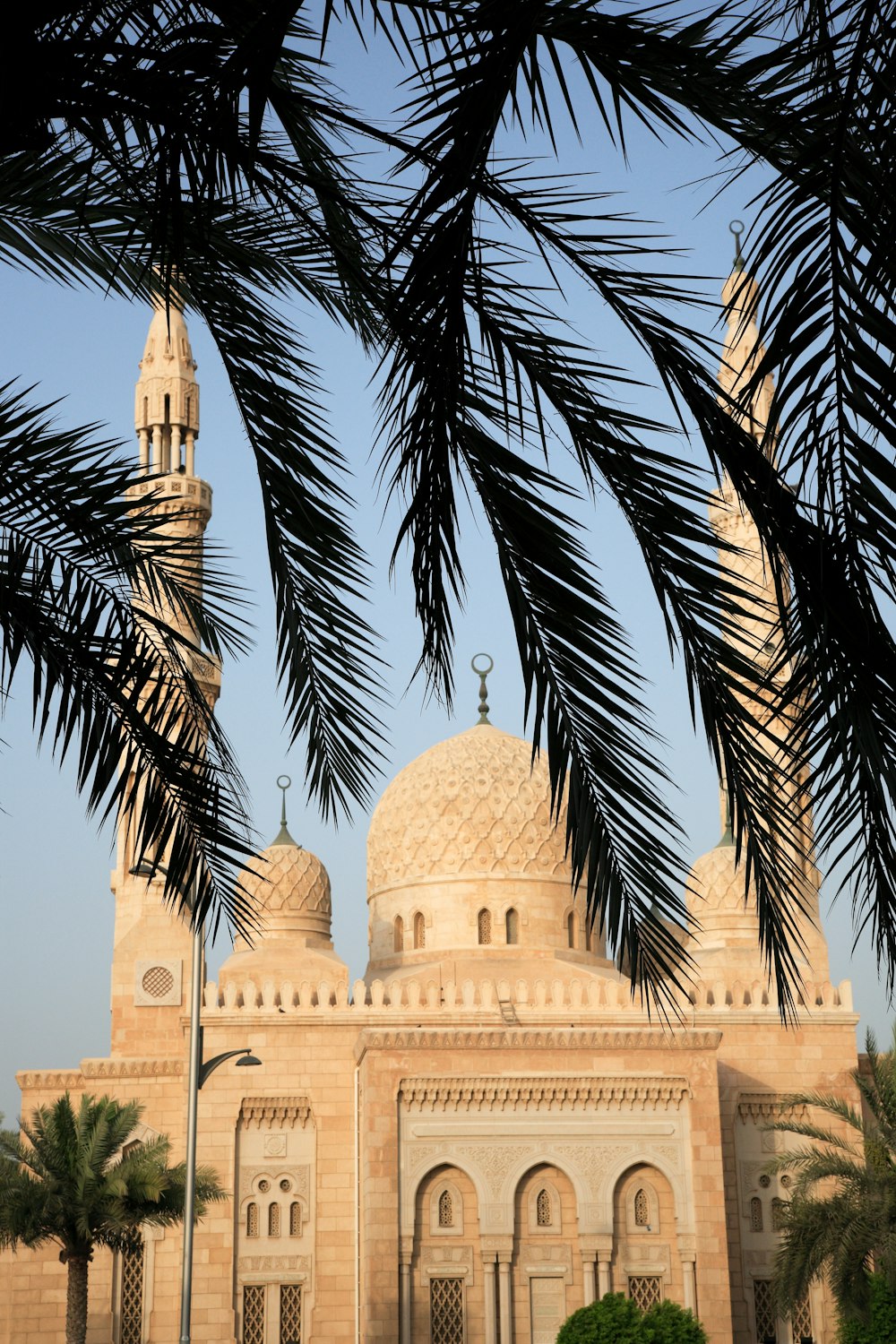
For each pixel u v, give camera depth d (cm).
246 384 1296
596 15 835
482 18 773
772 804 970
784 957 965
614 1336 4947
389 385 925
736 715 964
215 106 894
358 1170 5969
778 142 838
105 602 1322
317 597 1351
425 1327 5500
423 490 952
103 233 1339
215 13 1027
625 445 944
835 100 791
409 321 869
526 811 7406
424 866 7406
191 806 1341
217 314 1295
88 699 1310
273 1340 5972
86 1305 5050
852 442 805
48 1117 5028
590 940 7225
